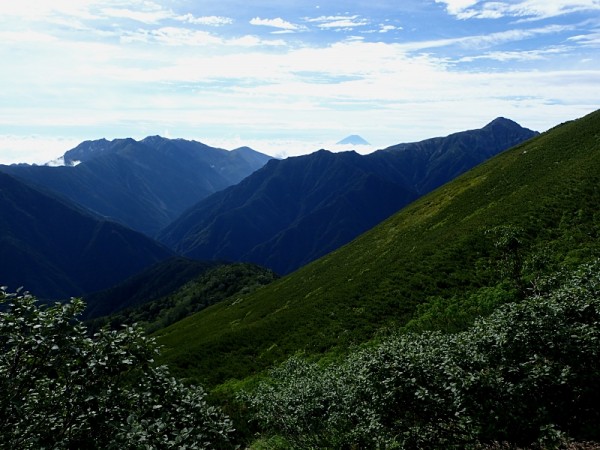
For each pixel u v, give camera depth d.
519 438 11.59
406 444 12.94
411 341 15.32
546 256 29.14
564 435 10.96
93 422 8.46
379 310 36.28
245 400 27.22
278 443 20.11
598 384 11.61
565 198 39.50
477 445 12.01
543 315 12.99
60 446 8.05
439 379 12.60
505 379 12.34
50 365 8.36
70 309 8.80
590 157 47.19
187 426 9.53
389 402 12.98
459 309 29.95
